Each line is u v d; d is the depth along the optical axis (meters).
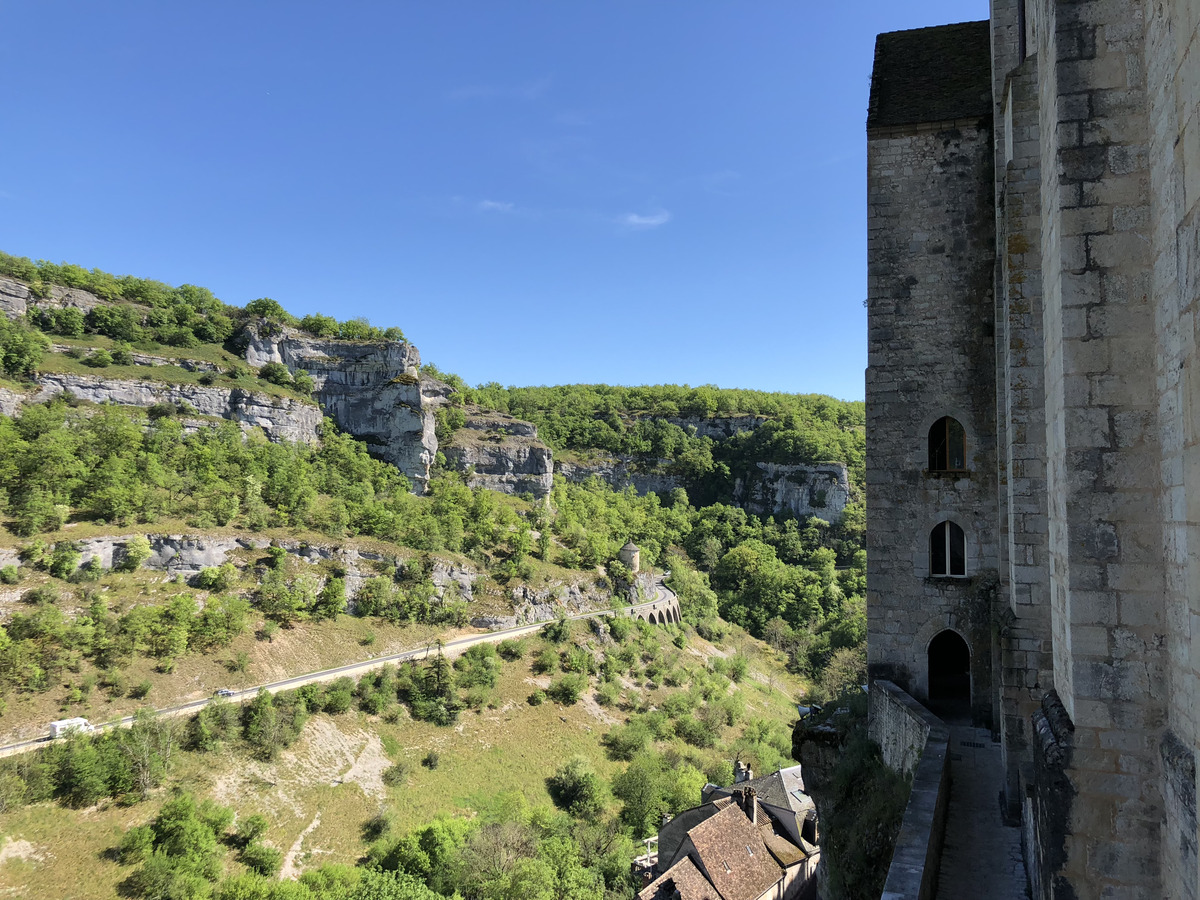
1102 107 6.36
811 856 39.41
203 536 71.88
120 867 39.34
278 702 58.75
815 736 18.34
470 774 59.44
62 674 53.22
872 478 17.61
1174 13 5.39
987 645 16.25
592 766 63.44
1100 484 6.24
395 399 133.75
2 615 55.47
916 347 17.48
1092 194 6.35
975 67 18.05
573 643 84.50
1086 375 6.30
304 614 72.31
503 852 43.03
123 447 84.19
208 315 135.12
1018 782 10.96
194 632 62.69
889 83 18.59
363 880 37.81
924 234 17.58
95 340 115.06
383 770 57.22
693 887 34.09
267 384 123.69
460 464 147.00
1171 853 5.62
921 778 11.19
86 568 63.31
